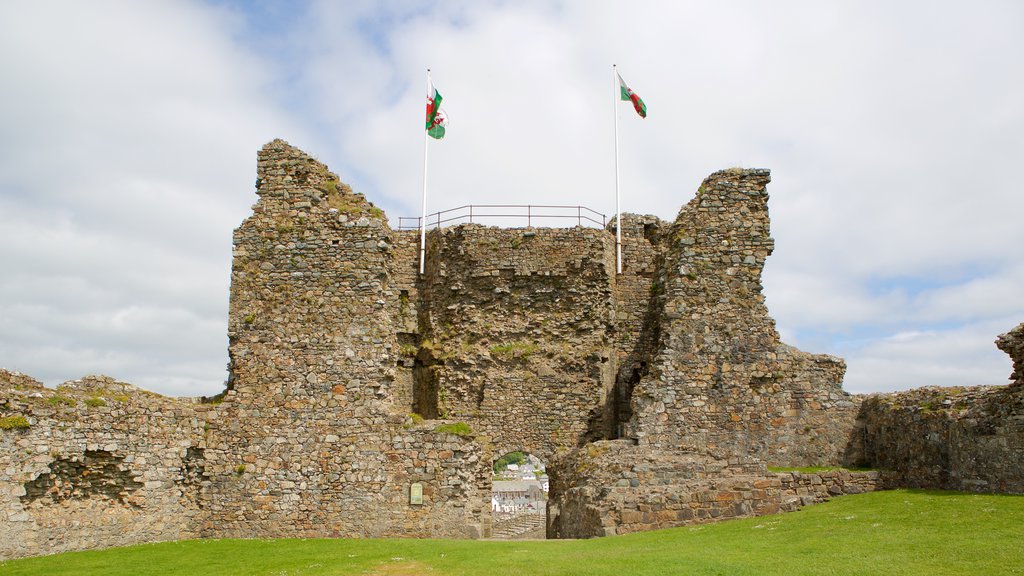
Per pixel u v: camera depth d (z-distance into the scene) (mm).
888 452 26094
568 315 35094
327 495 26203
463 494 26188
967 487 21906
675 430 27594
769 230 29531
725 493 22953
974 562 14023
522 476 112562
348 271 27797
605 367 34531
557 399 34094
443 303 35625
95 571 18516
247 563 19312
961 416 22234
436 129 38375
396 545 21703
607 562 15977
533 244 35562
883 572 13719
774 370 28297
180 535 25250
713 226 29500
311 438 26594
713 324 28594
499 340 34938
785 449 27734
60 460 22000
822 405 28125
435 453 26469
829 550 15852
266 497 26156
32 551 20891
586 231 35562
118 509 23531
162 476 24766
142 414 24359
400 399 34875
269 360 27109
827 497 24062
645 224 37969
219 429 26531
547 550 18797
